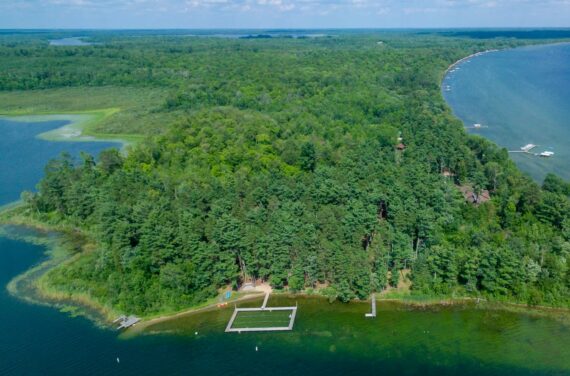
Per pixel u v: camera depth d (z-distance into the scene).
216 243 107.94
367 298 104.50
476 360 87.19
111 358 91.69
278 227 108.38
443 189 131.50
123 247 110.56
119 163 162.38
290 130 190.38
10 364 90.62
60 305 106.69
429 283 104.69
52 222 144.00
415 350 90.25
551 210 116.25
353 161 154.12
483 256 102.25
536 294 99.38
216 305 105.12
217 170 154.12
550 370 84.06
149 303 103.50
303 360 89.25
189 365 89.25
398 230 113.38
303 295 107.00
